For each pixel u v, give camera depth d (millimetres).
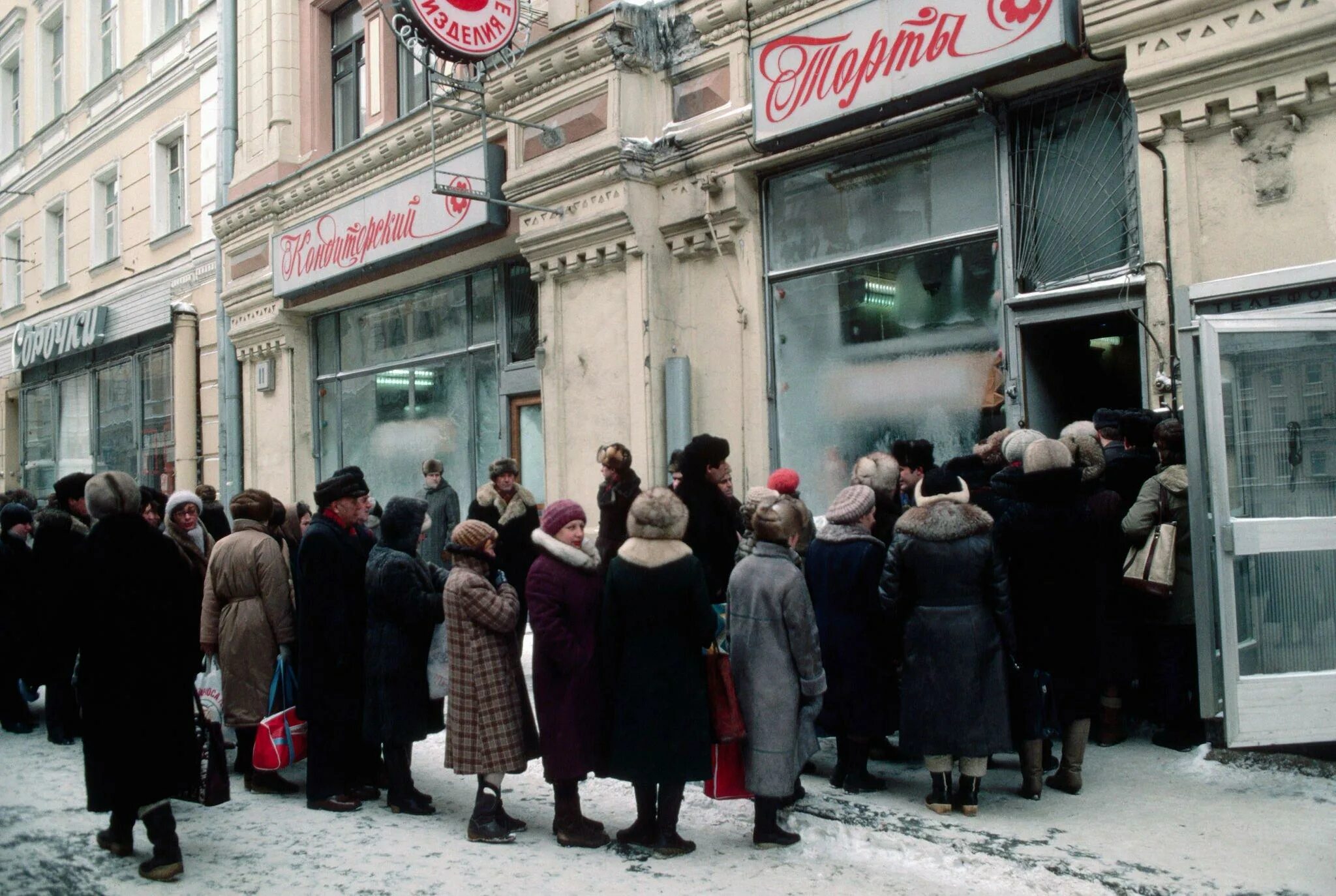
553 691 4535
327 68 13781
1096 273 6805
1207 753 5297
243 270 14508
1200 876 3963
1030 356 7242
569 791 4582
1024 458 5105
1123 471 5789
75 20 19672
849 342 8203
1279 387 5254
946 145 7602
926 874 4164
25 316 21781
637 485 6250
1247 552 5125
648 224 9008
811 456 8453
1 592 7289
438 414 12195
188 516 6074
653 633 4387
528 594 4539
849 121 7500
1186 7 5914
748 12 8430
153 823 4375
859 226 8125
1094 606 4820
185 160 16141
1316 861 4078
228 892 4195
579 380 9531
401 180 11008
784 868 4289
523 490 7719
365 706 5172
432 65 10914
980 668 4660
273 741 5324
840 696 5082
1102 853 4211
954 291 7562
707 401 8977
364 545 5438
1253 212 5863
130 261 17828
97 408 19062
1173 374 6008
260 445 14609
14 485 22344
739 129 8383
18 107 22578
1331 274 5027
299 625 5320
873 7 7273
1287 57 5629
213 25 15312
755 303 8617
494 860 4441
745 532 5559
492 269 11336
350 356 13609
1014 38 6551
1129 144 6645
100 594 4391
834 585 5109
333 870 4383
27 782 6043
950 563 4676
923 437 7734
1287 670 5168
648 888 4078
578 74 9242
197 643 4641
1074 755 4918
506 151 10188
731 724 4398
